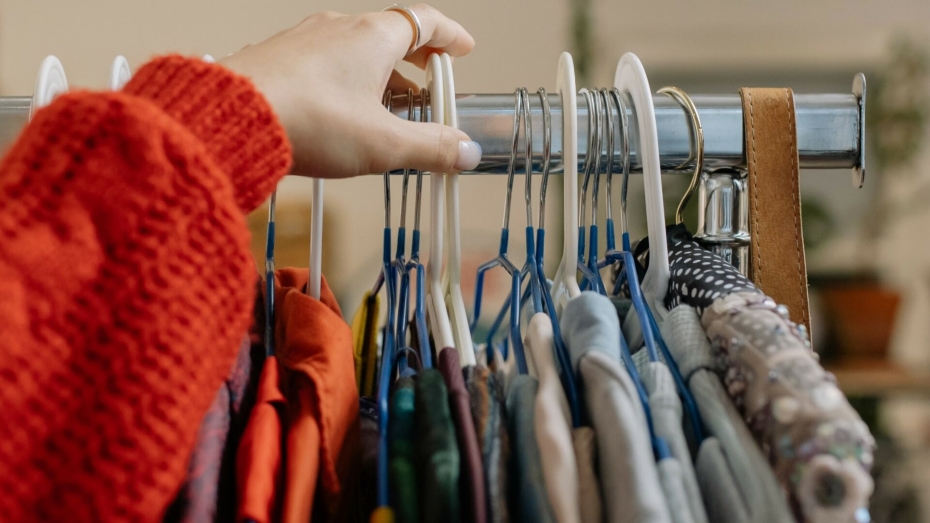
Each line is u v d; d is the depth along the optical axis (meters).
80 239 0.24
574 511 0.32
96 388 0.24
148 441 0.25
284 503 0.32
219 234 0.27
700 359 0.38
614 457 0.32
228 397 0.37
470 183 1.21
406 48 0.44
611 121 0.46
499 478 0.34
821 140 0.47
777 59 1.19
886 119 1.18
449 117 0.44
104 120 0.25
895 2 1.19
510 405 0.39
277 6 1.17
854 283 1.21
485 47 1.20
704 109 0.46
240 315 0.28
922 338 1.22
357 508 0.43
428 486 0.31
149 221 0.25
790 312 0.45
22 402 0.23
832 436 0.30
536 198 1.21
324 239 1.19
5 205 0.24
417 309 0.44
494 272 1.17
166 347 0.25
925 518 1.18
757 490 0.32
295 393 0.38
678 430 0.35
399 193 1.18
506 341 0.60
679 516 0.32
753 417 0.34
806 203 1.19
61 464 0.24
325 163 0.39
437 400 0.34
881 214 1.20
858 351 1.20
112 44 1.15
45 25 1.13
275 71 0.37
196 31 1.17
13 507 0.23
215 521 0.32
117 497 0.24
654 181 0.43
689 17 1.19
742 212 0.49
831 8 1.19
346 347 0.40
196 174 0.27
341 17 0.42
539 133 0.46
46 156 0.25
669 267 0.45
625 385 0.34
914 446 1.18
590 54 1.19
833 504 0.30
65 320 0.24
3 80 1.13
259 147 0.31
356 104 0.39
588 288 0.50
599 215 1.15
